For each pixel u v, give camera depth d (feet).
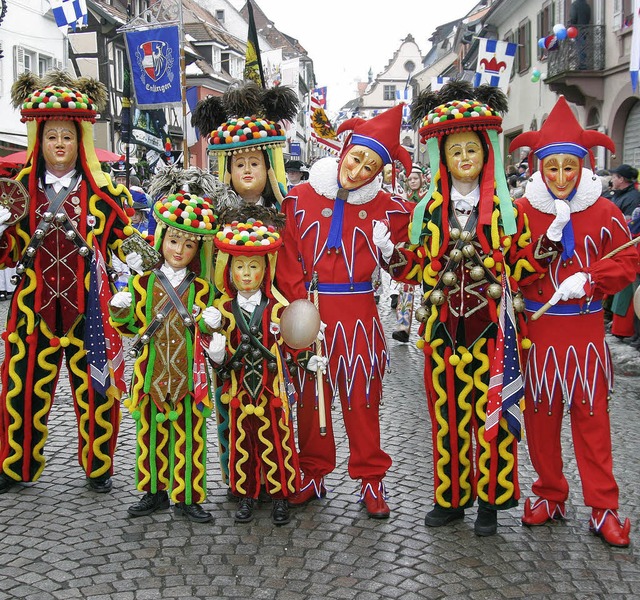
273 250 13.35
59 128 14.23
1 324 31.12
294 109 15.24
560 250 12.59
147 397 13.33
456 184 13.09
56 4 43.55
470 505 13.41
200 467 13.42
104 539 12.63
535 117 69.97
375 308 14.30
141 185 41.75
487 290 12.85
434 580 11.35
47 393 14.70
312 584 11.21
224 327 13.52
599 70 54.80
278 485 13.28
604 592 11.04
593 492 12.76
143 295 13.24
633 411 20.57
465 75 92.48
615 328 26.91
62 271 14.46
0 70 55.21
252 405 13.23
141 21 66.18
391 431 18.78
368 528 13.21
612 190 30.53
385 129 13.58
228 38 126.31
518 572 11.62
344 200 13.92
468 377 12.99
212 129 15.17
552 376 13.10
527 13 72.13
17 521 13.26
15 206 14.25
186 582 11.23
